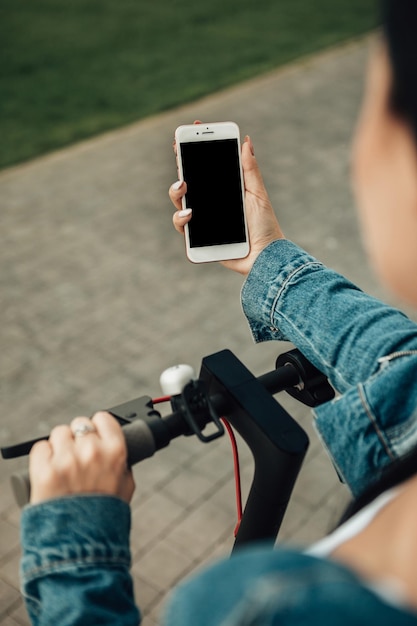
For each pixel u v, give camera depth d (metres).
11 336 5.31
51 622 0.62
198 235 1.25
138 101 9.66
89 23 12.57
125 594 0.65
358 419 0.77
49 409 4.65
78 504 0.67
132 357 5.08
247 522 0.90
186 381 0.88
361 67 10.77
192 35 12.09
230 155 1.31
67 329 5.38
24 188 7.52
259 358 5.07
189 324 5.41
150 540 3.77
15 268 6.16
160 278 5.96
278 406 0.85
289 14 13.18
